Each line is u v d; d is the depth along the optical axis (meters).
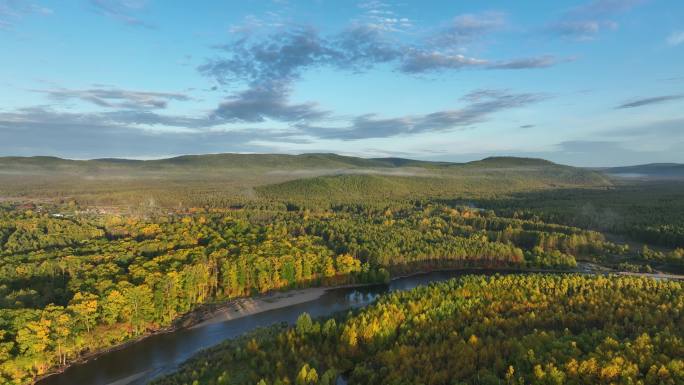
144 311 141.50
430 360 99.19
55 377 114.69
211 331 145.50
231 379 99.38
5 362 107.31
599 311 121.25
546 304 129.38
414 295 143.12
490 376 86.19
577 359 89.12
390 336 116.25
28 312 118.88
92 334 129.50
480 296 140.75
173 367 118.56
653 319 110.75
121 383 112.25
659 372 80.88
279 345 115.06
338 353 110.62
